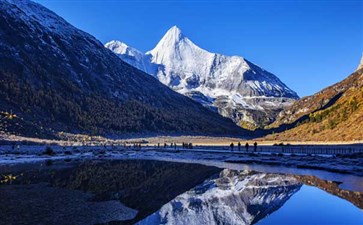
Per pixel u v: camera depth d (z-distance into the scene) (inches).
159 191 1419.8
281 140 6752.0
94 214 951.6
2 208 1001.5
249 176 1900.8
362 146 3740.2
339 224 869.2
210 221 924.0
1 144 4500.5
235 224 893.8
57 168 2386.8
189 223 892.0
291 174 1904.5
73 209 1006.4
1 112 5807.1
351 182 1531.7
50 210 984.3
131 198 1229.7
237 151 4153.5
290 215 964.6
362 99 5812.0
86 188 1454.2
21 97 7234.3
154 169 2369.6
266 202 1166.3
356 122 4970.5
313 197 1224.8
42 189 1397.6
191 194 1349.7
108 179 1804.9
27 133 5575.8
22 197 1194.6
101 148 5305.1
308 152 3393.2
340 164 2170.3
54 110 7751.0
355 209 1025.5
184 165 2664.9
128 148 5428.2
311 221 896.9
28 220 866.8
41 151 4025.6
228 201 1202.6
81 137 6806.1
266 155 3287.4
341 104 6865.2
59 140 5999.0
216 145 6658.5
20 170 2225.6
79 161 3053.6
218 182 1697.8
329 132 5438.0
